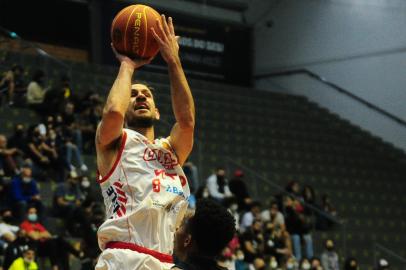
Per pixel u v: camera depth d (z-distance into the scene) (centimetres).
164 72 2673
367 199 2408
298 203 1997
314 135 2658
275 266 1703
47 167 1705
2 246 1395
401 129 2614
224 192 1827
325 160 2530
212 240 413
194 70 2892
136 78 2250
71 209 1588
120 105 504
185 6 2892
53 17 2603
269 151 2441
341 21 2830
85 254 1402
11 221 1485
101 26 2656
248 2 3053
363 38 2752
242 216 1825
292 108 2806
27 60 2142
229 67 2984
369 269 2088
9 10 2528
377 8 2716
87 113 1936
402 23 2638
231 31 3005
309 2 2936
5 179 1544
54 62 2200
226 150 2338
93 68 2433
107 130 505
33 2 2569
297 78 2959
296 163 2420
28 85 2008
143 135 540
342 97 2798
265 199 2112
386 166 2581
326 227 2058
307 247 1905
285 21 3019
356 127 2731
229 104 2623
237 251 1567
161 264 509
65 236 1529
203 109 2525
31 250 1318
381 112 2680
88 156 1848
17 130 1681
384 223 2336
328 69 2855
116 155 517
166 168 527
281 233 1780
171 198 518
